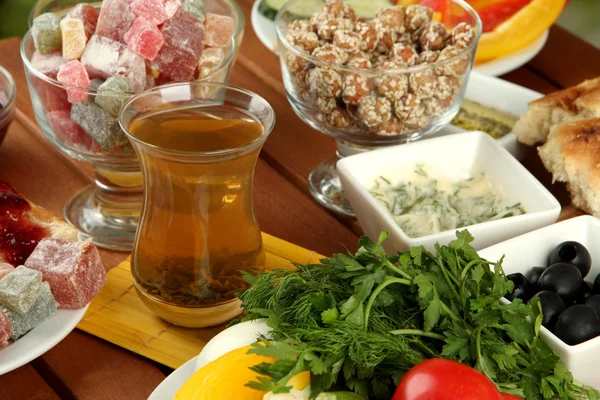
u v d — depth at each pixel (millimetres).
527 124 703
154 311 587
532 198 633
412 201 643
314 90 645
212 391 504
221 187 548
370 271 525
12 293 556
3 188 638
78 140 627
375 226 618
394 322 524
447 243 595
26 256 609
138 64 614
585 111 682
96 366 578
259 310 523
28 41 646
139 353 581
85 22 643
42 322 571
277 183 698
